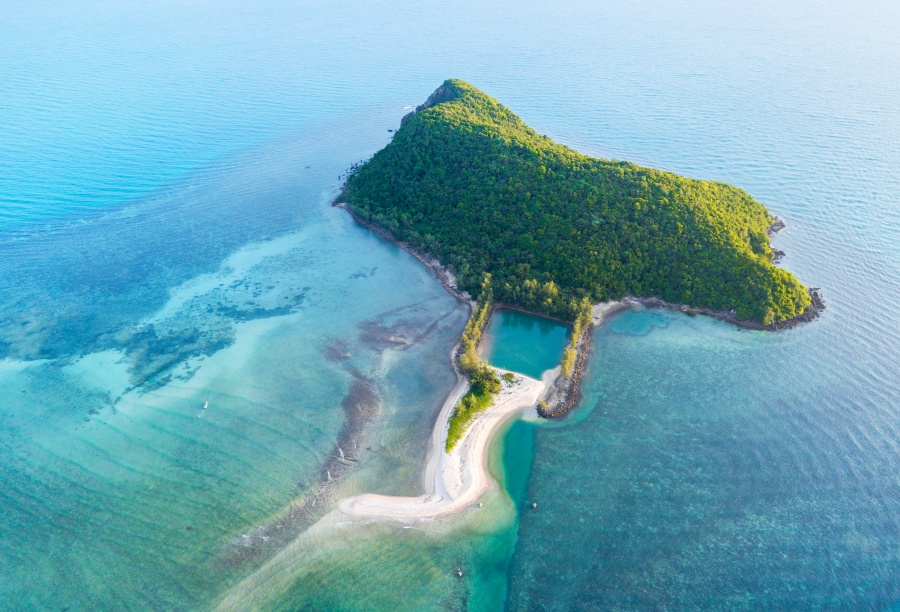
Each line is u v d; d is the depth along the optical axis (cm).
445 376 11625
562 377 11319
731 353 11794
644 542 8256
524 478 9375
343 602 7706
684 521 8512
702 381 11112
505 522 8700
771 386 10844
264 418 10744
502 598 7706
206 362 12275
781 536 8181
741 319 12606
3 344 13088
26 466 9906
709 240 13462
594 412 10575
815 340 11862
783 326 12338
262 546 8431
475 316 12888
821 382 10788
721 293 12900
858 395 10388
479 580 7938
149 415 10900
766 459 9375
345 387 11438
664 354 11912
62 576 8125
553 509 8838
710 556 8006
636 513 8688
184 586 7950
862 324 12069
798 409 10256
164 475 9631
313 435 10325
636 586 7706
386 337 12888
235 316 13825
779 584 7594
